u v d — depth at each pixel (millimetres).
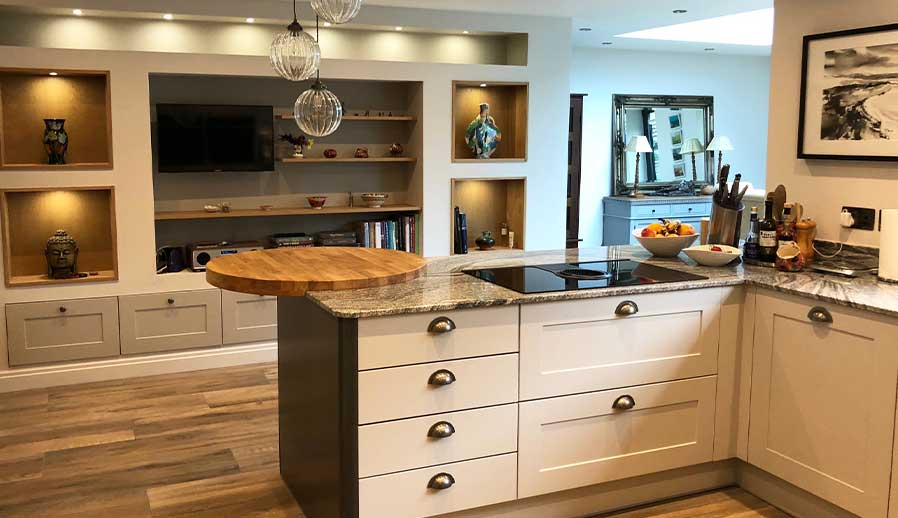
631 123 9273
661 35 8039
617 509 3334
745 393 3410
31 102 5086
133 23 5379
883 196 3473
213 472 3662
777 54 3936
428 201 6020
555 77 6309
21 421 4332
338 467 2779
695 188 9703
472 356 2893
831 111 3639
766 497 3416
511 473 3027
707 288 3305
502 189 6707
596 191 9242
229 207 5672
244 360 5457
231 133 5547
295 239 5738
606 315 3115
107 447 3961
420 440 2842
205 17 5348
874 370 2842
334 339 2742
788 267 3539
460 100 6430
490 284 3186
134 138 5023
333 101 3383
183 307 5254
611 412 3191
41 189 4820
